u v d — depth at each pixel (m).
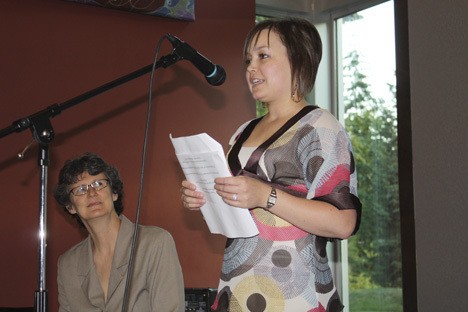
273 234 1.80
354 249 4.50
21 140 3.61
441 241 3.64
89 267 2.70
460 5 3.60
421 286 3.74
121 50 3.94
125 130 3.92
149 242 2.70
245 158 1.88
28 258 3.60
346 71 4.67
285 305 1.76
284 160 1.82
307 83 1.89
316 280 1.78
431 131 3.72
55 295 3.68
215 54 4.21
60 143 3.73
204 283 4.04
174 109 4.06
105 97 3.88
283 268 1.78
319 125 1.81
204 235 4.06
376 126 4.40
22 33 3.67
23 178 3.61
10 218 3.57
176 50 2.06
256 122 1.98
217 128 4.17
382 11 4.38
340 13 4.72
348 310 4.51
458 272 3.55
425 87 3.76
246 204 1.70
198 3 4.20
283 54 1.88
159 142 4.00
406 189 3.85
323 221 1.72
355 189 1.84
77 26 3.82
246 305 1.80
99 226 2.69
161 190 3.99
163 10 4.00
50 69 3.72
